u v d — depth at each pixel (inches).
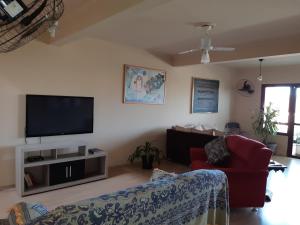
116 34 160.1
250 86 284.2
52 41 142.3
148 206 54.8
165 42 178.5
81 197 131.9
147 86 206.5
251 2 104.1
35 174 148.8
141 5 84.1
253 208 124.0
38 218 41.3
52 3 37.1
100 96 178.4
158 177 76.4
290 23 130.0
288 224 110.0
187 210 66.6
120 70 188.5
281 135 260.8
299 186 157.8
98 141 179.9
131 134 199.5
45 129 149.1
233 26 136.6
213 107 268.8
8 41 36.8
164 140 222.8
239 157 129.9
